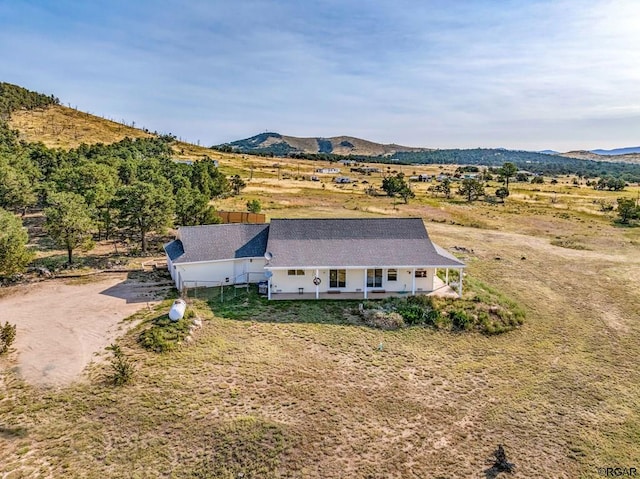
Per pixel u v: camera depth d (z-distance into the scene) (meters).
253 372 22.20
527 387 22.39
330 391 20.91
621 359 26.08
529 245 56.28
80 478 14.79
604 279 42.34
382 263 32.00
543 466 16.61
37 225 53.75
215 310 29.89
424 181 150.62
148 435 17.11
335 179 135.25
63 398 19.22
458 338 27.58
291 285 33.12
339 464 16.11
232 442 16.83
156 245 47.31
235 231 36.81
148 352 23.59
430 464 16.34
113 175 61.25
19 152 72.88
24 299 30.88
